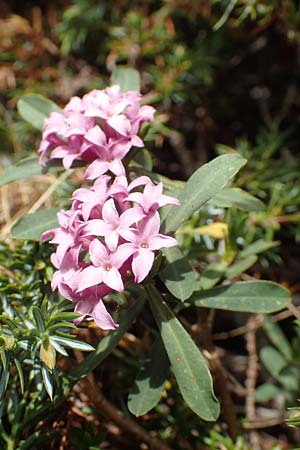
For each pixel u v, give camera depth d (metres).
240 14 0.24
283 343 0.21
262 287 0.17
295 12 0.23
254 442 0.21
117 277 0.15
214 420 0.16
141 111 0.17
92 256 0.15
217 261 0.22
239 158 0.16
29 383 0.18
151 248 0.15
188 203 0.16
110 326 0.15
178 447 0.20
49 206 0.22
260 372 0.23
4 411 0.18
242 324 0.24
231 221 0.20
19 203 0.23
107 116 0.17
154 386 0.17
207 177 0.16
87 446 0.18
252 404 0.21
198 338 0.20
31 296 0.18
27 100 0.20
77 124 0.17
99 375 0.21
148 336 0.21
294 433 0.22
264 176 0.23
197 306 0.18
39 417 0.18
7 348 0.15
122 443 0.20
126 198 0.16
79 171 0.23
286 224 0.23
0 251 0.19
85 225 0.15
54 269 0.18
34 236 0.18
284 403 0.22
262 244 0.20
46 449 0.18
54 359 0.15
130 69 0.20
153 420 0.20
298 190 0.23
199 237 0.21
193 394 0.16
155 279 0.18
